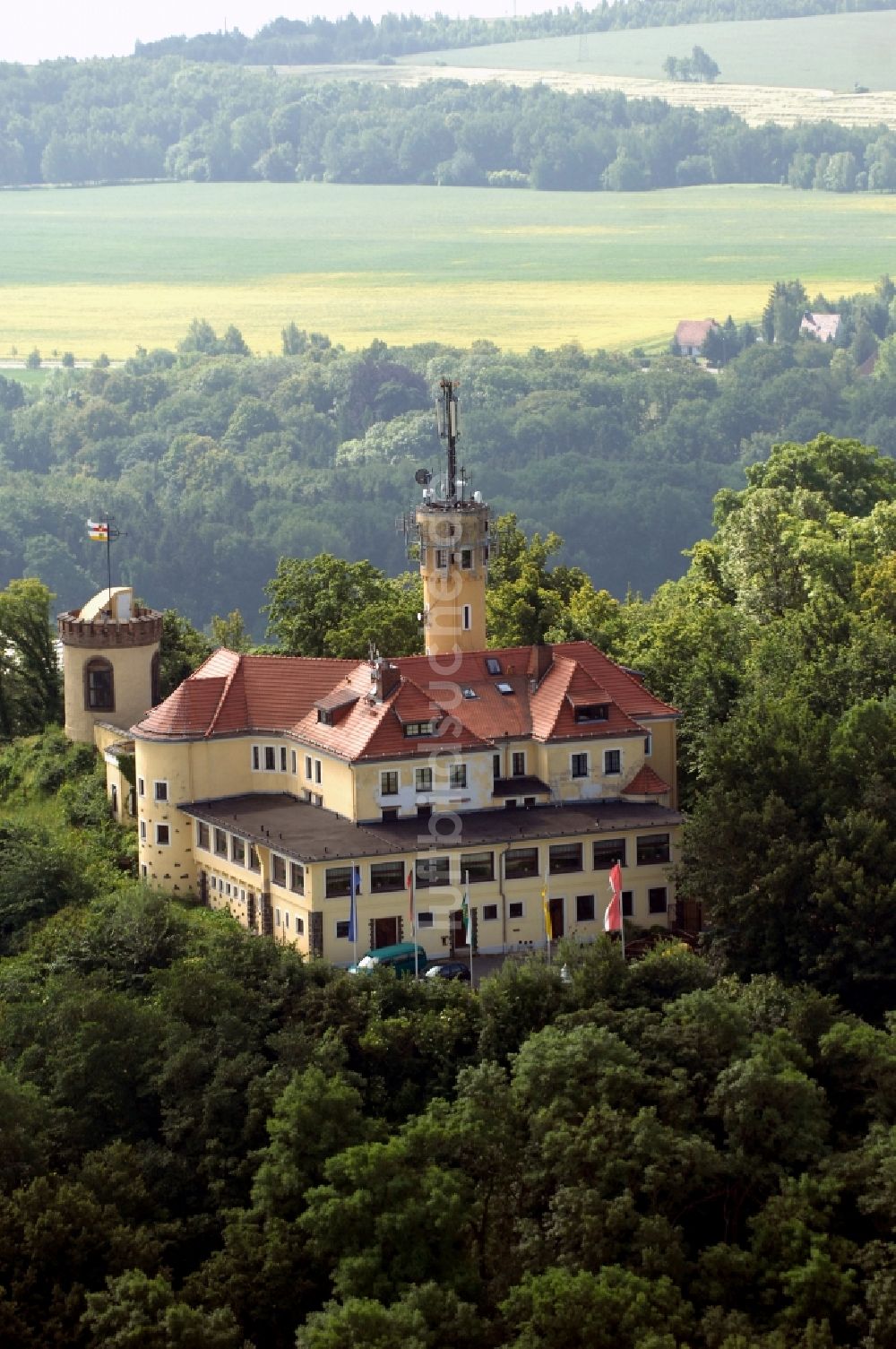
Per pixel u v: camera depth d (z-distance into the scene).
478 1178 108.38
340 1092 109.00
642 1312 96.56
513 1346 95.75
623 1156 105.56
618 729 142.38
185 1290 101.62
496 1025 118.25
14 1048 120.69
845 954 123.75
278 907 135.50
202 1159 110.69
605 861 137.25
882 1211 103.38
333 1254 103.31
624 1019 115.88
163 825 145.38
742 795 131.38
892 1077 111.25
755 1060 109.25
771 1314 101.69
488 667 144.88
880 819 128.88
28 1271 100.69
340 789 138.62
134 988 129.50
